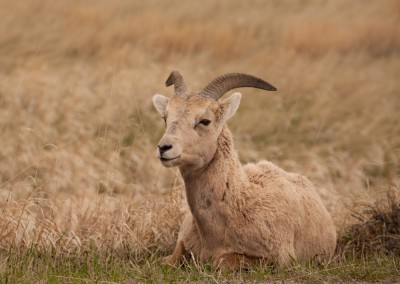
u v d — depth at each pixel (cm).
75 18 8544
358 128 5800
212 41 8094
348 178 4688
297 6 10319
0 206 3497
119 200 3544
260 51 8062
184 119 2744
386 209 3425
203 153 2759
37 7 8969
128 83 5922
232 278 2572
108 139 4609
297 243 2909
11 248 2984
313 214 3016
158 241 3262
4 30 7750
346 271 2670
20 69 6225
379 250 3170
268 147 5241
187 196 2844
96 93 5794
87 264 2811
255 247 2778
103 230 3225
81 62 6675
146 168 4309
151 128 5312
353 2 10438
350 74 7250
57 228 3172
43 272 2664
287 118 5878
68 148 4534
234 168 2833
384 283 2569
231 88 2900
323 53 8175
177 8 9662
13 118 5150
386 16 9681
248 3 10362
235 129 5644
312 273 2589
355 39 8538
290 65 7475
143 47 7656
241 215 2794
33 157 4303
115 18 8838
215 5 9975
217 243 2816
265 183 2905
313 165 4709
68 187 4012
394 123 5962
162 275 2622
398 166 4912
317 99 6388
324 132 5691
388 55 8419
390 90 6762
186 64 7012
